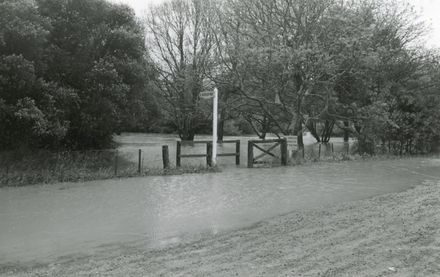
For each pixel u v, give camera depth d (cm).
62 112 1691
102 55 1984
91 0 1938
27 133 1661
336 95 2761
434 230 799
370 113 2562
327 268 611
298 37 2420
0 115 1518
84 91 1872
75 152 1764
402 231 798
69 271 639
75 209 1075
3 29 1484
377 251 683
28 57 1612
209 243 771
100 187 1395
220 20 2641
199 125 4244
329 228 844
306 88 2461
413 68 2748
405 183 1500
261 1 2461
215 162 1861
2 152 1627
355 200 1172
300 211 1039
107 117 1948
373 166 2038
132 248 756
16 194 1269
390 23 2631
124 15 2106
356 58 2359
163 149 1758
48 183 1459
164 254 711
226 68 2736
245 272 605
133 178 1591
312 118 2603
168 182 1507
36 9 1652
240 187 1409
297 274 591
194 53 3784
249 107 2953
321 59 2300
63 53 1828
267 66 2362
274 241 765
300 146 2512
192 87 3566
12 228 896
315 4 2359
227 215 1009
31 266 668
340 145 3444
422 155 2764
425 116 2820
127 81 2031
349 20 2305
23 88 1540
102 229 889
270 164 2045
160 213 1034
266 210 1060
